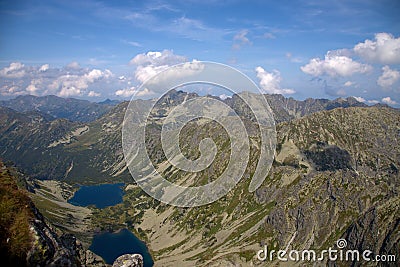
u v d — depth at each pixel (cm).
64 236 7331
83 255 7256
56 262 4453
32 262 4231
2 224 4375
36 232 4469
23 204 4816
